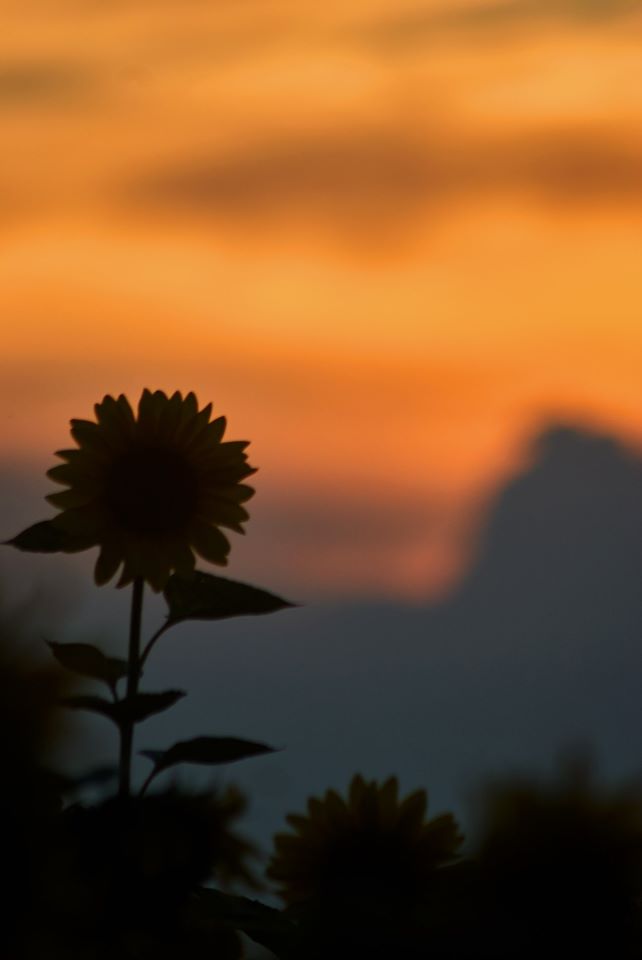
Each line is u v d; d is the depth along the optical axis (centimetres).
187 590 516
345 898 486
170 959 480
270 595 517
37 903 475
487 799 479
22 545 518
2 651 475
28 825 475
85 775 480
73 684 480
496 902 476
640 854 475
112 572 518
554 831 477
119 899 480
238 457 525
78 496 520
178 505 521
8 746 475
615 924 474
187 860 481
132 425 523
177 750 499
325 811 505
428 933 477
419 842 501
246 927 484
